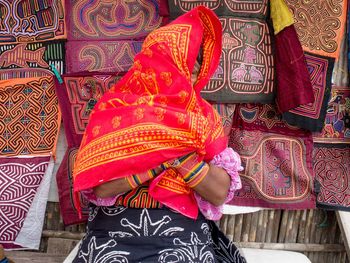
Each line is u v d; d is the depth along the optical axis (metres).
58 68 2.06
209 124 1.49
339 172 2.21
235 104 2.12
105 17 2.05
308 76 2.00
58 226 2.24
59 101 2.06
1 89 2.06
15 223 2.11
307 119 2.11
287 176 2.17
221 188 1.50
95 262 1.46
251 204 2.18
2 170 2.09
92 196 1.53
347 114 2.18
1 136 2.09
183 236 1.50
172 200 1.48
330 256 2.35
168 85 1.40
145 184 1.49
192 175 1.43
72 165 2.09
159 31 1.43
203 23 1.48
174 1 1.97
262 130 2.16
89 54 2.06
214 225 1.76
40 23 2.03
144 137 1.36
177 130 1.39
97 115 1.47
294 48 1.99
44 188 2.10
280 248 2.31
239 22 2.02
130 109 1.40
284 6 1.97
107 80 2.07
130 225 1.48
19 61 2.05
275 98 2.08
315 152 2.21
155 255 1.45
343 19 2.05
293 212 2.28
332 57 2.08
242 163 2.14
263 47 2.05
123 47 2.06
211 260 1.52
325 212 2.29
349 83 2.16
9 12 2.01
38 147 2.09
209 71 1.51
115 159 1.36
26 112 2.08
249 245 2.30
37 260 2.12
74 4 2.03
